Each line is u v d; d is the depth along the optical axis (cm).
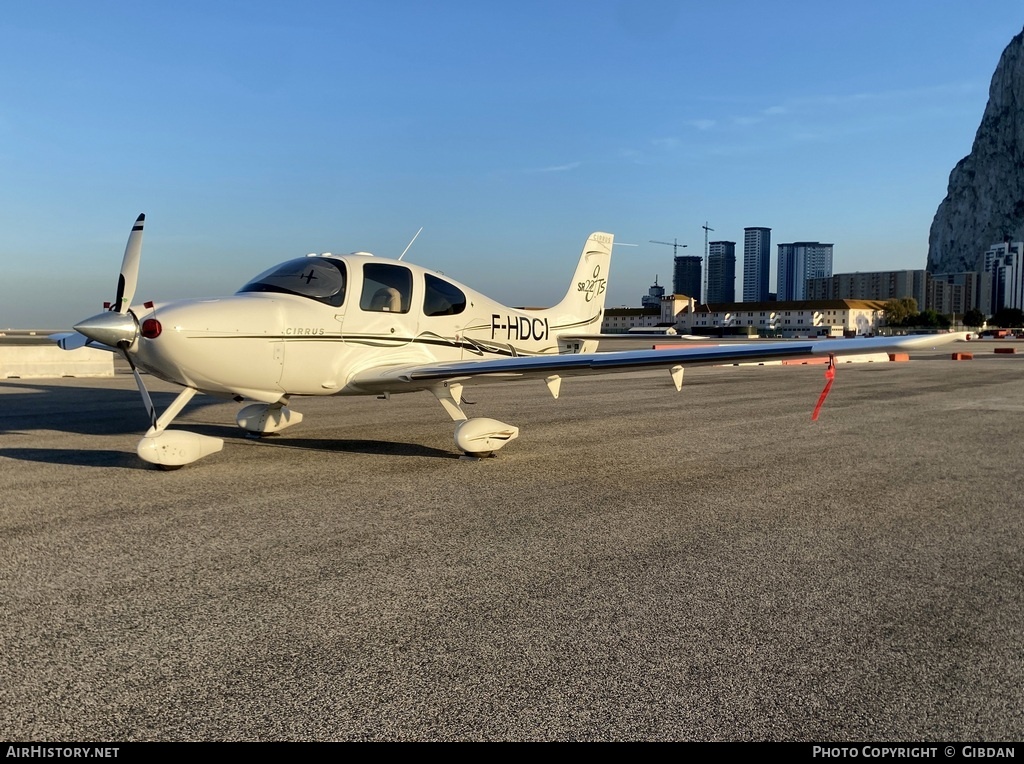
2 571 352
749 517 470
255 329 616
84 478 567
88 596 321
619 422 939
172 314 583
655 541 415
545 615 305
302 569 360
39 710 227
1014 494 541
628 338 1046
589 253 1062
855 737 217
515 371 640
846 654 271
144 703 232
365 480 570
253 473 592
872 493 542
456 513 472
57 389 1355
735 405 1153
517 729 219
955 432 859
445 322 777
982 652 273
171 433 591
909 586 344
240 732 216
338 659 263
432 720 223
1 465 618
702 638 283
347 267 691
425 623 296
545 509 486
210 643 275
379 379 668
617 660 264
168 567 361
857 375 1908
